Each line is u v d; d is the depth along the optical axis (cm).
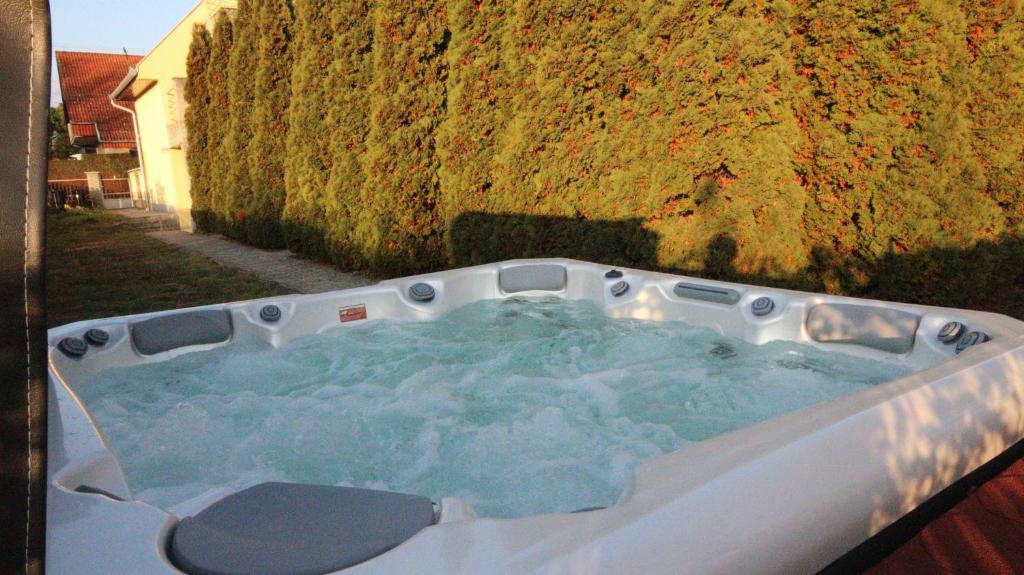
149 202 1877
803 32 445
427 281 394
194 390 294
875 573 172
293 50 849
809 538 126
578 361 326
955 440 165
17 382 63
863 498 138
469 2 563
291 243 911
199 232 1303
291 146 853
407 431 255
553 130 532
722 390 280
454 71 590
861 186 439
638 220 497
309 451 240
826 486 133
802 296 316
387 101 641
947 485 167
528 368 319
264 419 265
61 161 2206
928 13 387
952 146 398
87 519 123
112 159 2275
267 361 324
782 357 308
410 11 618
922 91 400
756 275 449
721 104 436
